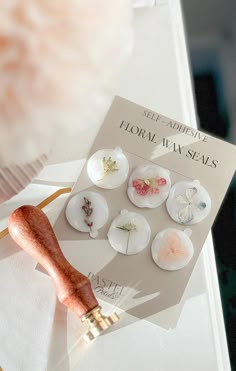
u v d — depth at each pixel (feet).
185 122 1.08
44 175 1.02
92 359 0.95
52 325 0.95
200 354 0.97
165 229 1.00
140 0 1.11
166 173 1.02
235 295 1.83
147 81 1.09
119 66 0.42
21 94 0.36
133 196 1.00
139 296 0.98
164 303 0.98
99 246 0.99
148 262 0.99
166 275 0.99
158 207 1.01
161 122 1.05
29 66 0.36
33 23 0.35
